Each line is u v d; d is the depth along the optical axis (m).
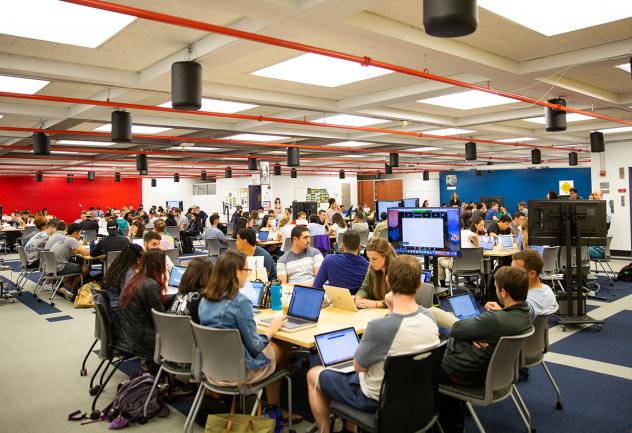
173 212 14.44
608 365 4.38
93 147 12.80
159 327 3.24
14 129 8.59
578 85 6.96
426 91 6.72
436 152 16.77
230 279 2.94
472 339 2.68
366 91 7.32
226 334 2.73
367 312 3.54
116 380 4.21
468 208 13.39
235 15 4.20
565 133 12.82
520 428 3.21
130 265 3.96
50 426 3.37
